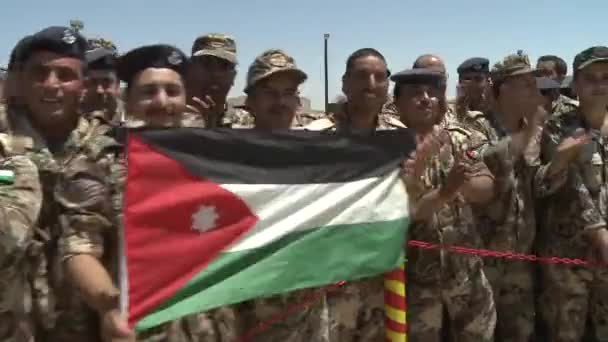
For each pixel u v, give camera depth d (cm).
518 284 507
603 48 473
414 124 445
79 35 304
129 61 310
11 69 301
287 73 377
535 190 489
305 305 348
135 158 293
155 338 297
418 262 439
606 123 499
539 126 494
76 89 302
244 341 347
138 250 290
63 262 275
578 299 494
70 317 301
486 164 470
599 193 477
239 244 316
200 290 304
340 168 349
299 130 337
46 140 303
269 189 326
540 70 888
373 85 422
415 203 407
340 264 346
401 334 381
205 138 311
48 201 292
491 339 457
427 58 664
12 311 278
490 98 518
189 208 304
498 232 491
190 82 505
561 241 491
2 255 270
